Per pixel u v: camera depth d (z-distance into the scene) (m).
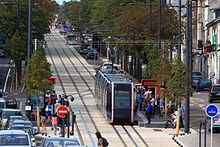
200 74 180.12
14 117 84.69
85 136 88.00
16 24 173.25
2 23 172.75
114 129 96.75
